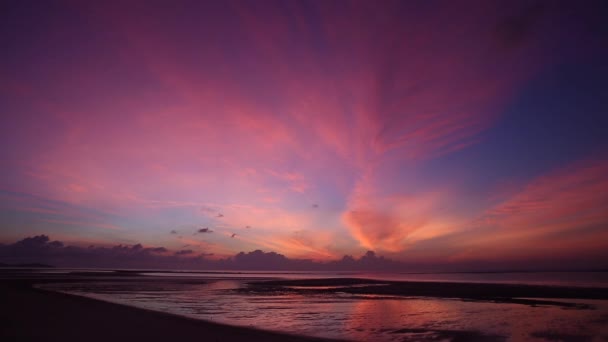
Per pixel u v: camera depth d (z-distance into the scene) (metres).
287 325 20.30
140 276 94.75
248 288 49.59
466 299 33.91
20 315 19.30
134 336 14.59
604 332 18.78
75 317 19.00
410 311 26.08
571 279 79.50
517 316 23.67
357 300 33.59
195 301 32.72
